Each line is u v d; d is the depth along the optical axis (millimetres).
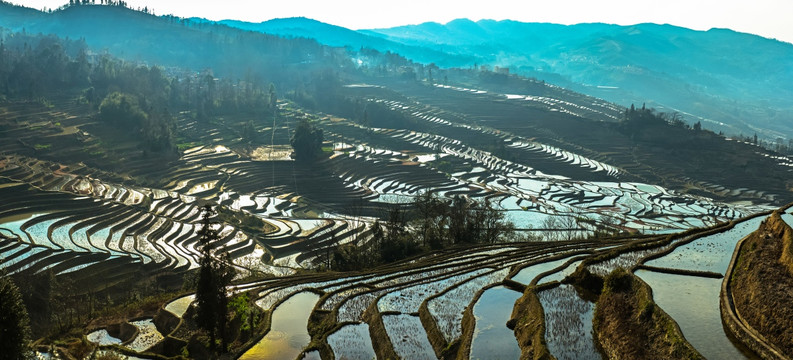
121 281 73938
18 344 36000
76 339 50156
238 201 119875
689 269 41688
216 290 43562
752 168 191375
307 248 95188
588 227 110750
